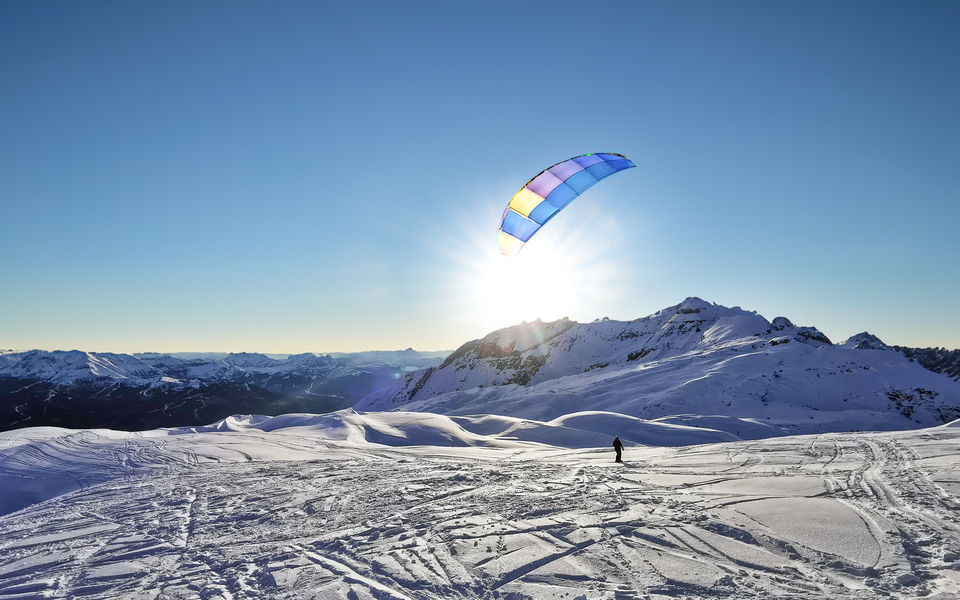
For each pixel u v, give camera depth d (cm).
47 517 1975
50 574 1270
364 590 1021
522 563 1098
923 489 1497
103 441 4303
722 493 1608
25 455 3647
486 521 1453
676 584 946
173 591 1100
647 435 6531
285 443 4303
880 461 1991
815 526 1202
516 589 969
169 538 1541
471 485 2048
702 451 2716
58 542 1573
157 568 1263
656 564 1045
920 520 1208
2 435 4403
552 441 5775
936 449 2167
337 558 1232
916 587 876
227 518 1755
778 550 1088
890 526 1171
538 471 2334
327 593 1018
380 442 5197
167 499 2161
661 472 2108
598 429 6788
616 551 1131
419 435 5394
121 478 2973
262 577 1138
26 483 3066
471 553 1185
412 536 1361
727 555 1076
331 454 3556
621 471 2209
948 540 1075
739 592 897
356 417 6369
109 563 1330
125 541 1538
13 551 1500
